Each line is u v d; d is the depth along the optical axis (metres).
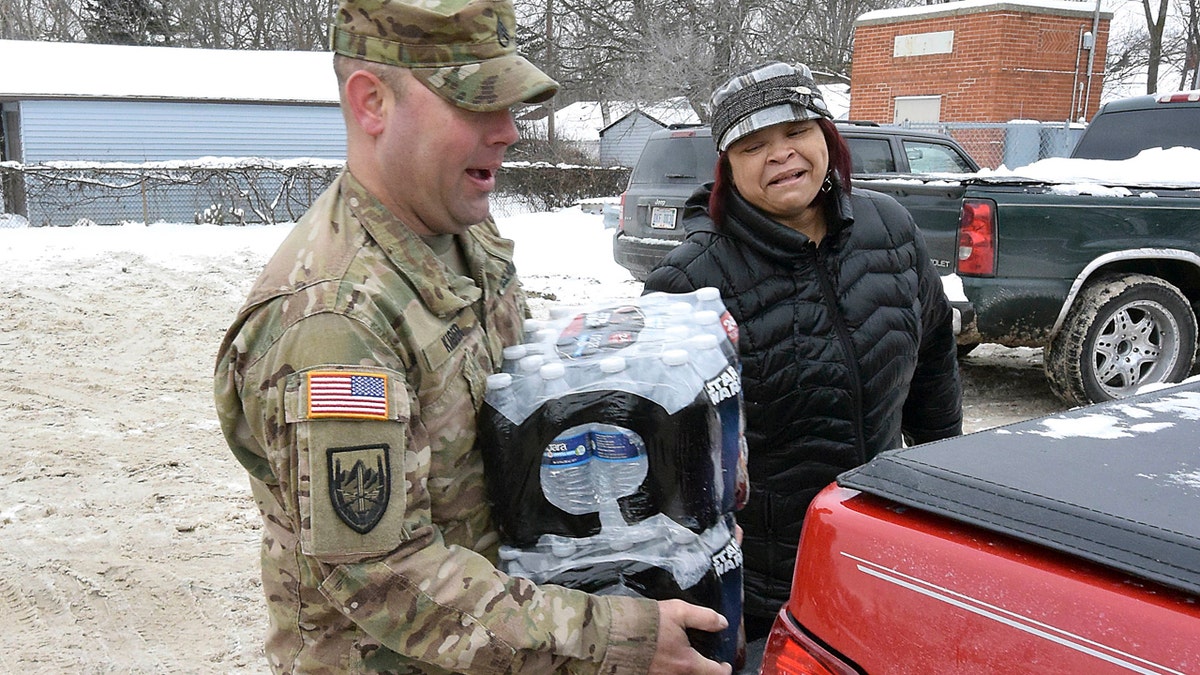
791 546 2.12
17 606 3.32
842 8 27.38
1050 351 5.29
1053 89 16.77
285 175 18.89
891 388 2.16
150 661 3.01
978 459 1.26
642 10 28.62
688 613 1.36
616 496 1.38
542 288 9.57
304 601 1.39
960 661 1.06
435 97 1.31
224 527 3.97
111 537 3.85
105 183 18.11
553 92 1.39
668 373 1.39
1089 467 1.23
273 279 1.30
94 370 6.49
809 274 2.10
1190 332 5.27
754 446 2.11
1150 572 0.97
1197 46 29.00
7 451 4.82
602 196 20.75
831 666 1.19
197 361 6.81
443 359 1.34
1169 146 7.27
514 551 1.40
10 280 9.34
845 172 2.11
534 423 1.36
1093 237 5.05
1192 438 1.34
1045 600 1.00
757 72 2.02
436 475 1.35
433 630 1.24
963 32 16.73
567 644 1.28
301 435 1.22
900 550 1.13
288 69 25.25
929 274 2.32
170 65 24.06
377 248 1.33
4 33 41.75
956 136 16.30
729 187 2.13
